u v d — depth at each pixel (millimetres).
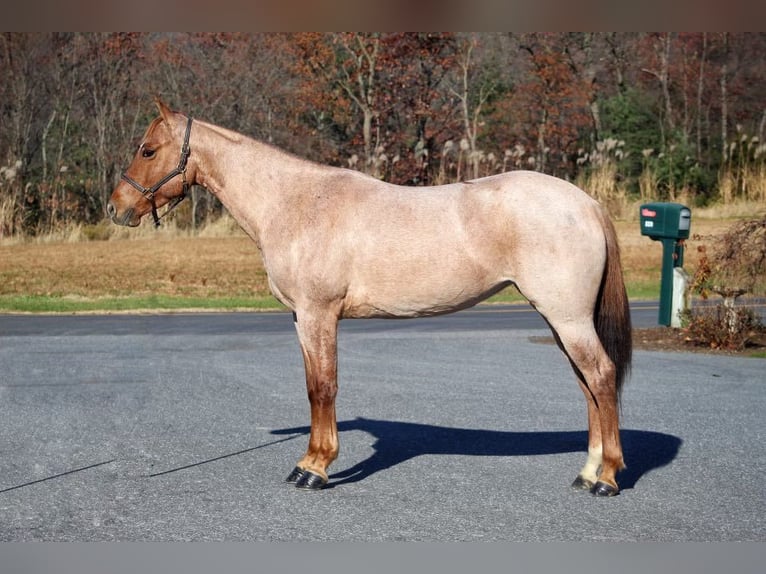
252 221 6324
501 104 32344
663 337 13359
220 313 16891
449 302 5973
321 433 6168
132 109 30734
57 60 29203
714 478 6320
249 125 30250
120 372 10711
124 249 23844
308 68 29422
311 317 6086
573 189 5867
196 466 6684
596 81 34031
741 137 30500
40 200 27594
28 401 9047
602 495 5871
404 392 9484
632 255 23000
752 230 13227
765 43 34031
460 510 5668
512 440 7461
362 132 30281
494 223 5797
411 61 29141
